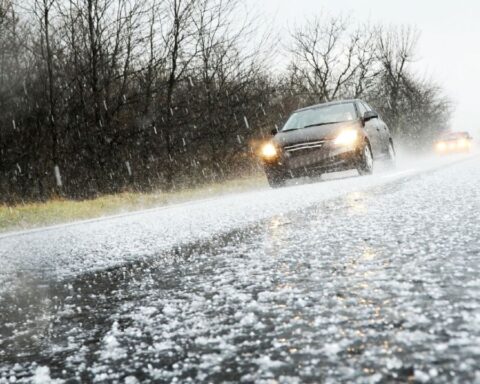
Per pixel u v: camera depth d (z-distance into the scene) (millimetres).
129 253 4602
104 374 1542
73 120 18859
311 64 32875
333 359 1441
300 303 2133
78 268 4141
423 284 2211
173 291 2756
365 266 2750
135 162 19062
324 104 13242
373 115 12703
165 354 1671
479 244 3021
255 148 20547
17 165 18359
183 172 19078
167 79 19359
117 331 2051
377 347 1495
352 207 5734
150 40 18516
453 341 1472
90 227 7480
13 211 11555
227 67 20016
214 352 1633
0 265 4746
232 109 19812
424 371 1277
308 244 3740
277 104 22281
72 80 17906
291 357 1500
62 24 17688
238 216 6387
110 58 18578
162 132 19422
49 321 2426
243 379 1372
